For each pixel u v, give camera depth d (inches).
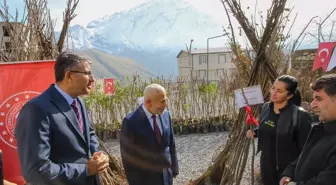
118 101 265.6
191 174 172.2
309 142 62.5
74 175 59.1
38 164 55.1
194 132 273.6
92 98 255.4
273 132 91.7
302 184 58.2
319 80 58.7
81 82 63.8
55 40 121.2
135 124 86.3
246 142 112.5
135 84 270.4
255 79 111.3
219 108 277.3
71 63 63.0
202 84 268.5
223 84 267.4
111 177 133.2
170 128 95.0
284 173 72.8
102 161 64.0
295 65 275.3
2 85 80.4
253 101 102.4
